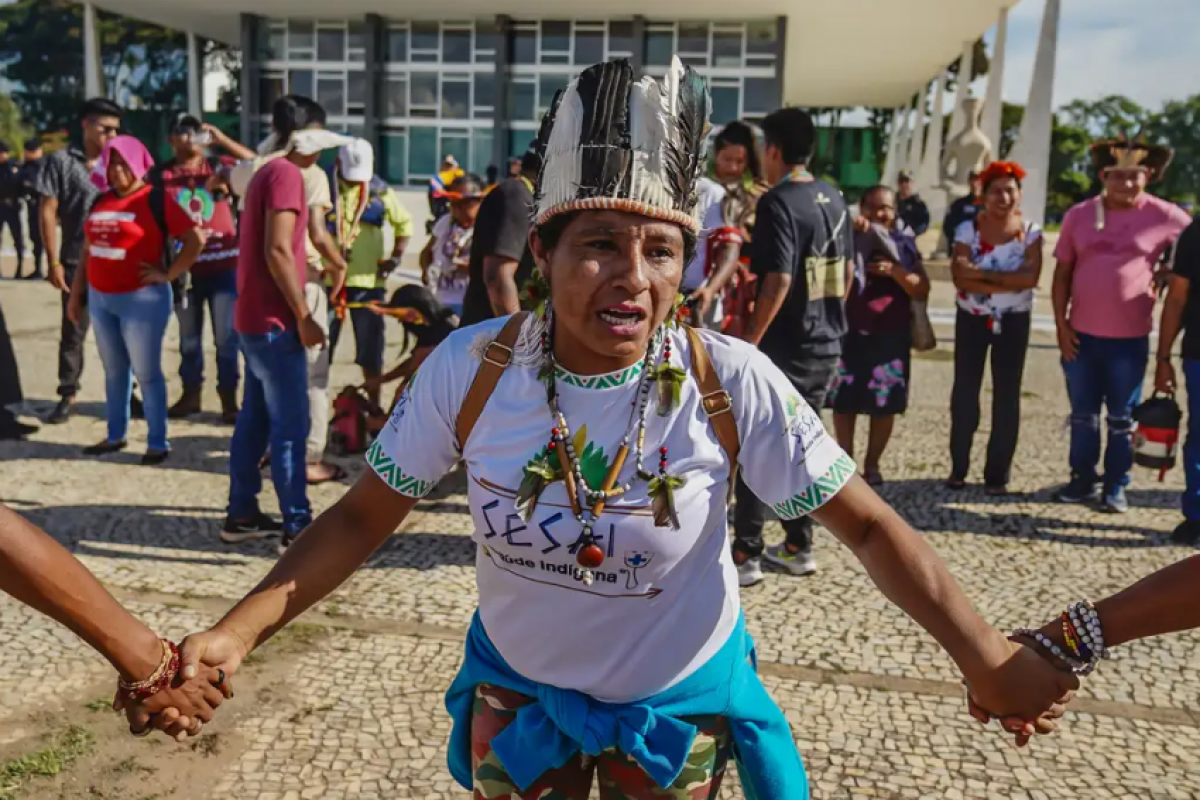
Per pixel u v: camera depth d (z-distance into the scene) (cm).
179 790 270
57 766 278
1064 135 5669
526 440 158
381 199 671
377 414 614
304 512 445
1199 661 361
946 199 2286
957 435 559
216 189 637
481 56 2180
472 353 162
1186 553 472
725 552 171
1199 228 463
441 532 478
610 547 155
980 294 540
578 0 2030
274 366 420
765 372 160
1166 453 500
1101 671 352
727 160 502
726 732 175
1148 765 294
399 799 268
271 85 2259
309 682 328
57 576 153
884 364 541
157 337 562
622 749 164
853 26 2338
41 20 3697
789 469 161
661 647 164
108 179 545
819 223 416
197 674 165
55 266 642
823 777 283
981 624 158
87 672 330
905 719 316
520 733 170
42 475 544
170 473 557
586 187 147
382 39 2202
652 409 155
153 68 3111
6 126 3684
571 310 150
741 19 2147
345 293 622
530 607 164
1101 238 511
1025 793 278
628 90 147
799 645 366
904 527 163
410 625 373
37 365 832
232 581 412
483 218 416
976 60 2936
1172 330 485
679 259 154
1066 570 448
